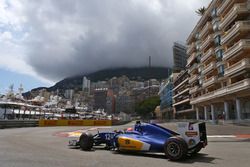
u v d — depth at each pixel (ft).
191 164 24.44
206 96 171.01
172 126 97.45
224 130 77.15
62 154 30.58
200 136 28.19
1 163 24.56
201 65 192.34
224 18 142.92
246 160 26.81
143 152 30.78
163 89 398.01
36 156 28.84
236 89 125.59
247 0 127.34
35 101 277.85
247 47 119.24
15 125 102.58
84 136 34.86
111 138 34.22
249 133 67.21
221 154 31.19
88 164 24.18
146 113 447.01
